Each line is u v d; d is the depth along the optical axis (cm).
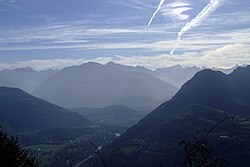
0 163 2205
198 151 1706
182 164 1727
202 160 1694
